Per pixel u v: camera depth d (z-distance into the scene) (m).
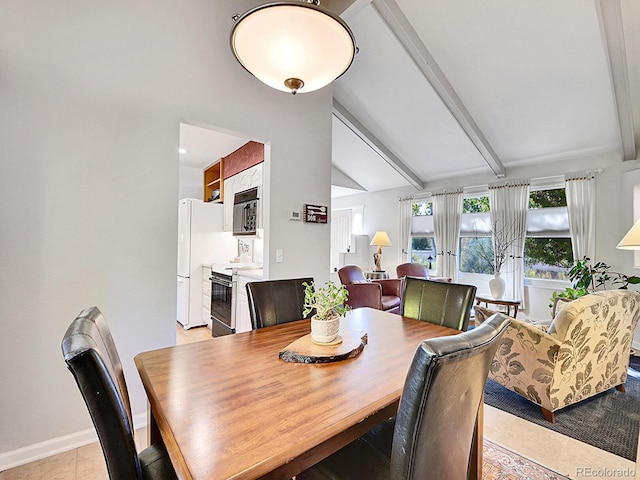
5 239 1.67
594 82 3.07
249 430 0.82
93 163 1.91
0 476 1.60
